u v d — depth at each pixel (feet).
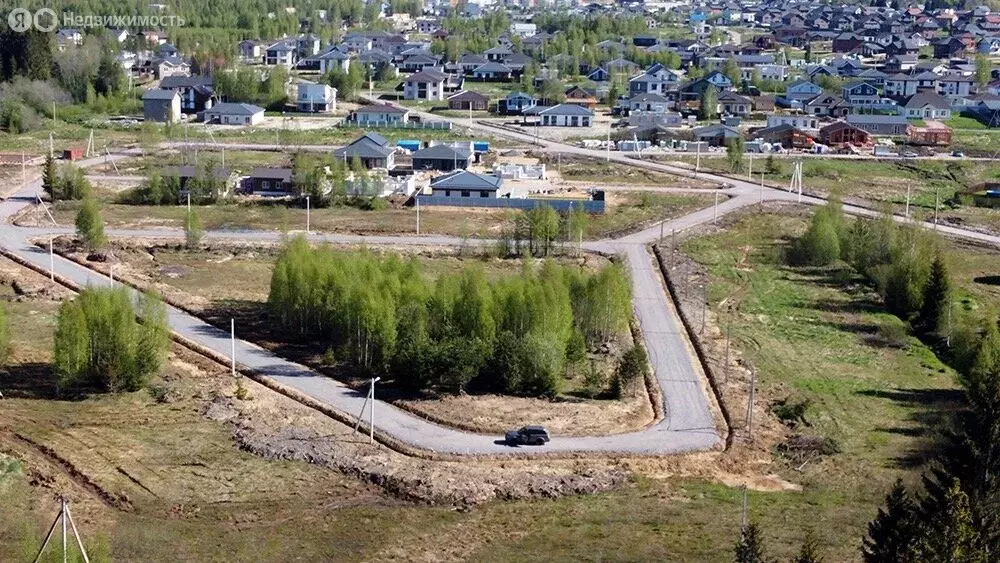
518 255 280.92
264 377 194.80
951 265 270.26
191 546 140.15
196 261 270.26
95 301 188.24
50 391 186.70
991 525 122.52
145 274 256.11
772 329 232.53
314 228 303.07
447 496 154.51
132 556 136.67
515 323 195.72
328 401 185.47
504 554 139.95
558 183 365.40
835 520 149.79
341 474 161.17
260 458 164.86
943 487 129.59
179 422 176.14
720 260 283.59
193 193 330.54
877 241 272.92
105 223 302.25
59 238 282.97
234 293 243.40
